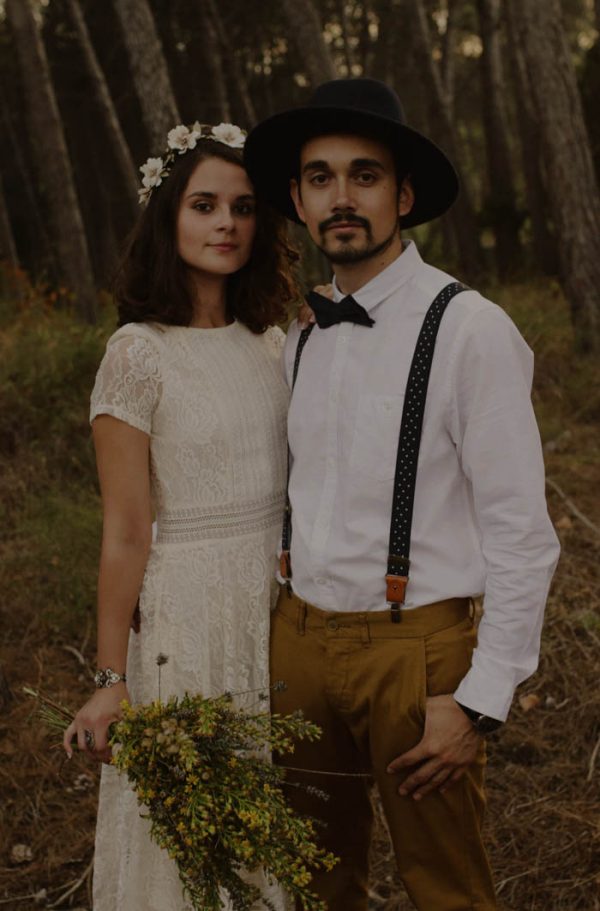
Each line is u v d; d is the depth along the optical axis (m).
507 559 1.80
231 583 2.06
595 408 6.24
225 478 2.06
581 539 4.45
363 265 1.94
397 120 1.94
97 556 4.21
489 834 2.72
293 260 2.33
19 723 3.27
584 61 12.73
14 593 4.06
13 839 2.81
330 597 1.93
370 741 1.95
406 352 1.86
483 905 1.95
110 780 2.10
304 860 1.85
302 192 1.98
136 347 2.00
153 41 7.12
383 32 20.67
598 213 7.28
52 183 9.20
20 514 4.73
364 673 1.90
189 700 1.74
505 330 1.81
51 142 9.19
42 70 9.14
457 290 1.87
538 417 5.98
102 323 7.71
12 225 19.94
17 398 5.42
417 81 22.36
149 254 2.12
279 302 2.29
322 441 1.95
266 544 2.12
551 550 1.81
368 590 1.88
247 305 2.25
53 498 4.77
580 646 3.52
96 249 19.72
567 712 3.23
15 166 20.12
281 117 1.90
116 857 2.12
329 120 1.89
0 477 5.02
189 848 1.63
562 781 2.91
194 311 2.17
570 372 6.84
